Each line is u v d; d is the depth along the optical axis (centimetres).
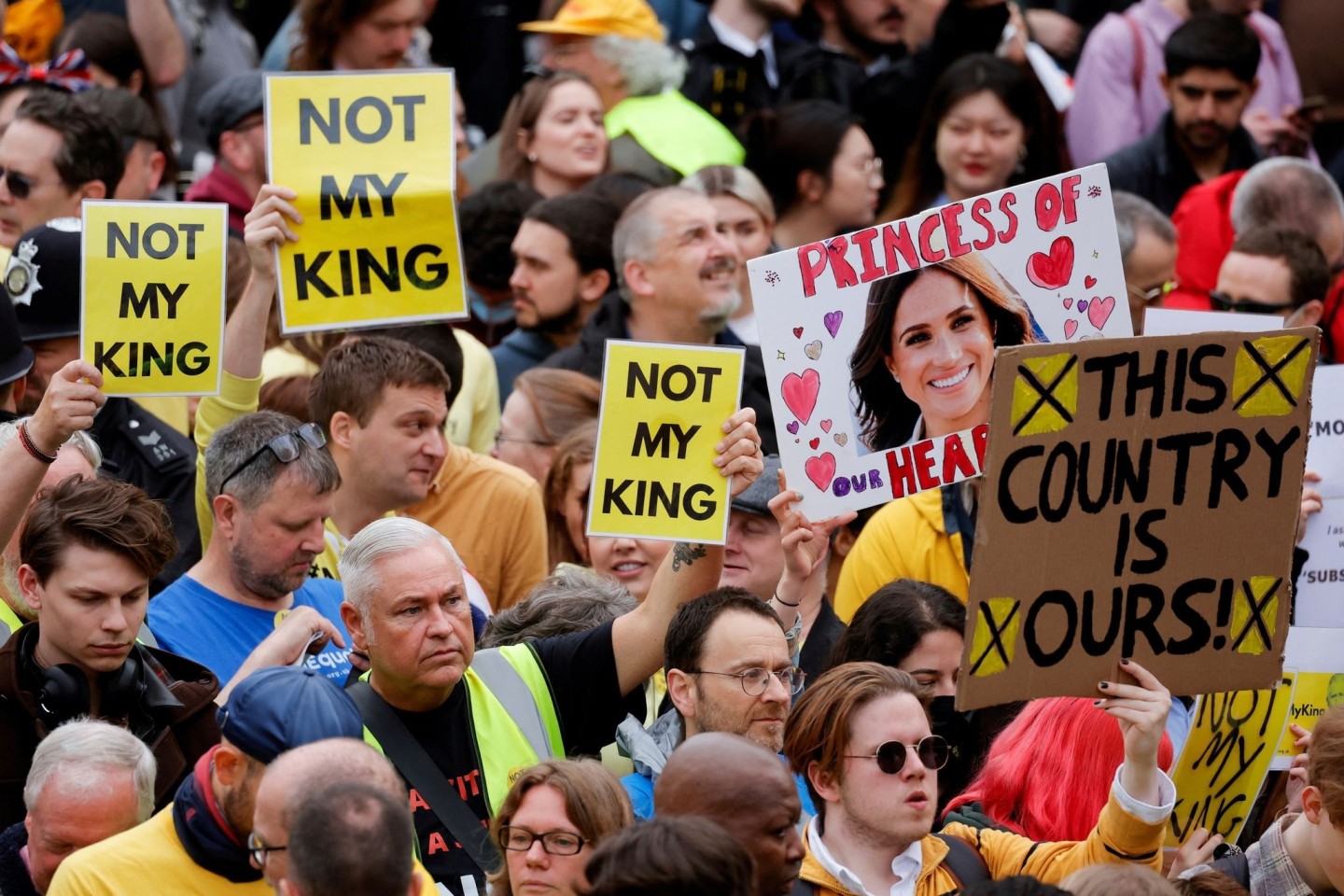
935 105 3569
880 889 1681
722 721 1827
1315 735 1783
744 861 1273
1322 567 2331
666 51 3688
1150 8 4022
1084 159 4012
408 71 2266
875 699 1688
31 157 2759
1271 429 1775
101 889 1526
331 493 2114
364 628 1803
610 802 1591
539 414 2747
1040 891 1338
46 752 1644
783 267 2031
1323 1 4144
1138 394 1733
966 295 2039
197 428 2306
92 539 1794
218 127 3300
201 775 1540
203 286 2164
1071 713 1900
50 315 2362
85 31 3488
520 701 1917
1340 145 4188
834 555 2708
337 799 1285
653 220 2905
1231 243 3506
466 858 1795
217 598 2116
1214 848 2008
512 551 2534
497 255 3250
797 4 3900
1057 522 1720
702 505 1983
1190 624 1766
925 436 2044
